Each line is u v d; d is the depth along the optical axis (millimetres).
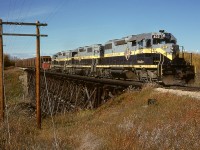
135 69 26719
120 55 30438
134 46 27156
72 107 32875
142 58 25344
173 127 11039
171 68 23047
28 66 86125
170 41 25172
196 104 13336
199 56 38281
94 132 13062
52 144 11078
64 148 10836
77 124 18297
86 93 29672
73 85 34938
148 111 14914
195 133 9914
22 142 11789
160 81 22734
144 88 19609
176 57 23844
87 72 41906
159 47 24109
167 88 19359
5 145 10914
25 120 18469
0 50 18078
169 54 23625
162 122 12016
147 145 9734
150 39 24969
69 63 53031
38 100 18109
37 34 17688
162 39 24922
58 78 46344
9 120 16516
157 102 15953
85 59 43469
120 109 17922
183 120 11578
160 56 23234
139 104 17188
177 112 13000
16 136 12359
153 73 23703
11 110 21031
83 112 23031
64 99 39844
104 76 35031
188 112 12281
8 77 87875
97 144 10586
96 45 38781
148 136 10570
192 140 9484
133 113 15359
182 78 23469
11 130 13953
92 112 22156
